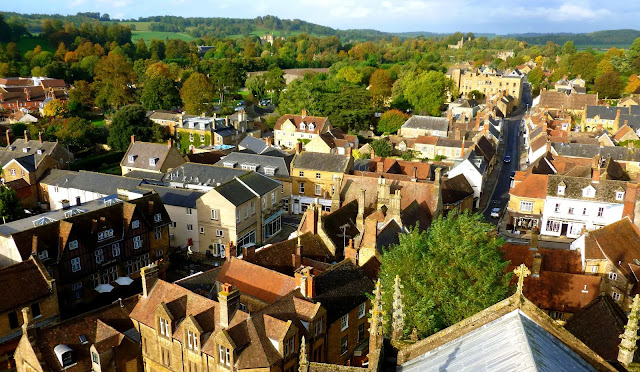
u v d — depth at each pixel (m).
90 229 64.62
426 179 101.44
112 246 66.56
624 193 85.06
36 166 103.88
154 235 72.94
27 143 118.38
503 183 121.81
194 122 142.25
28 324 42.75
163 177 98.56
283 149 134.00
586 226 88.00
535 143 128.12
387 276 40.88
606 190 86.50
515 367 20.27
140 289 69.25
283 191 102.00
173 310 44.84
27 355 43.53
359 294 51.44
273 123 166.88
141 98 180.88
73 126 141.00
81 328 45.66
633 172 105.06
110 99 178.12
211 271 53.16
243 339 40.47
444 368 23.14
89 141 142.25
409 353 25.64
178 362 44.88
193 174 96.69
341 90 171.00
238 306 43.25
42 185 101.56
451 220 42.75
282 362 40.75
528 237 90.25
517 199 92.50
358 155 126.06
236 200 79.44
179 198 83.44
